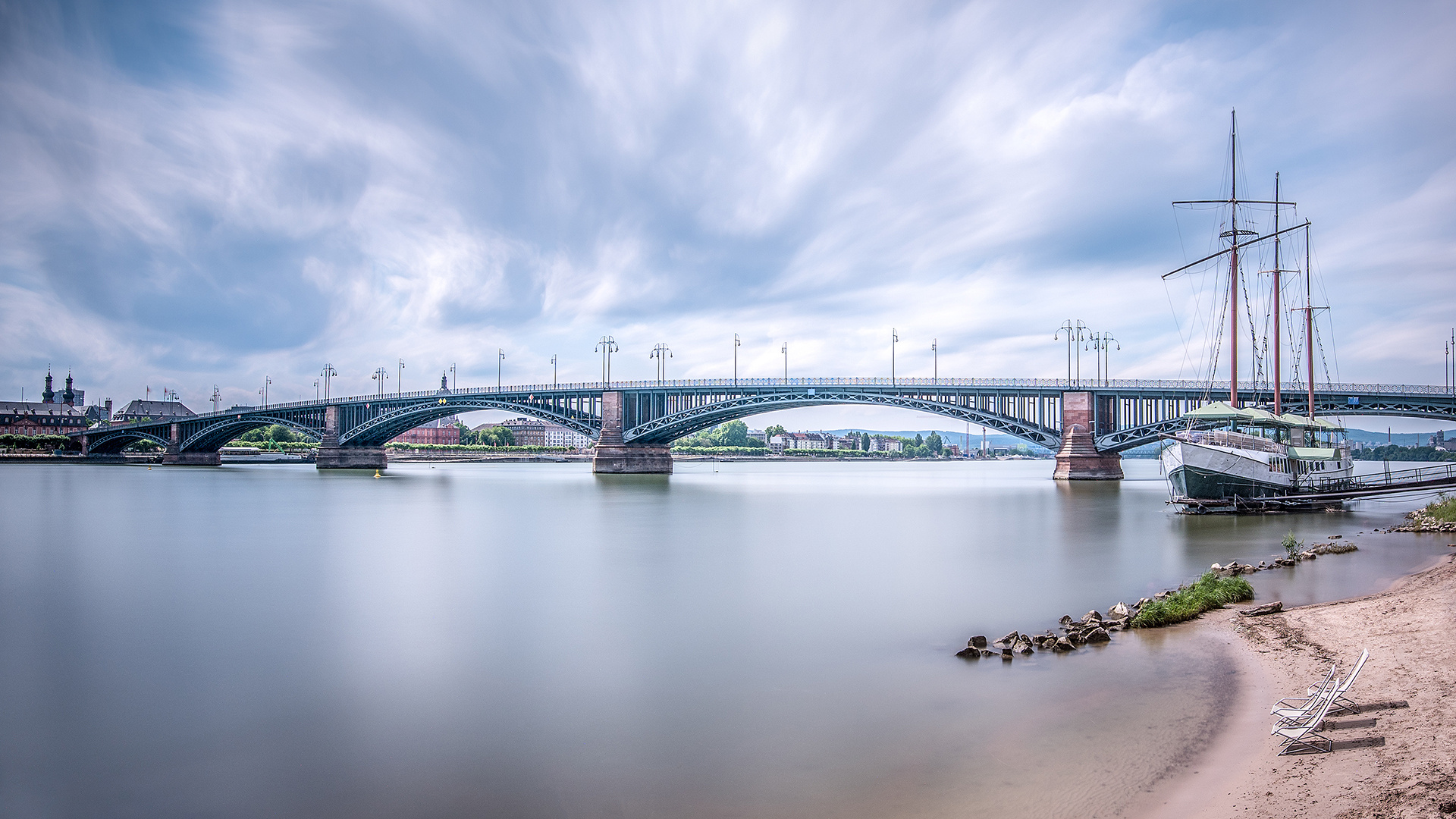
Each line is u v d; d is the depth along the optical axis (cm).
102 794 1394
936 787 1298
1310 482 6222
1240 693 1664
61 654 2266
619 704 1784
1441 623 1947
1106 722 1542
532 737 1605
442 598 3017
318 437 16088
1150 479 14400
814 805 1259
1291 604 2584
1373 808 1059
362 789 1392
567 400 14062
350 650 2283
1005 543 4584
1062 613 2625
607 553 4278
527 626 2552
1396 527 4991
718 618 2625
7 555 4281
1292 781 1191
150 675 2064
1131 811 1164
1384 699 1474
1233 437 6225
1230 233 7381
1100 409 10769
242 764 1507
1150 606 2394
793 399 11719
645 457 13362
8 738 1645
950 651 2141
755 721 1648
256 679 2027
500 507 7444
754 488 10988
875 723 1605
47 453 19388
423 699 1848
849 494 9712
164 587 3300
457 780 1419
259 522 6109
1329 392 9369
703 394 12488
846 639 2309
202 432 17562
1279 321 7294
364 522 6047
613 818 1249
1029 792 1257
